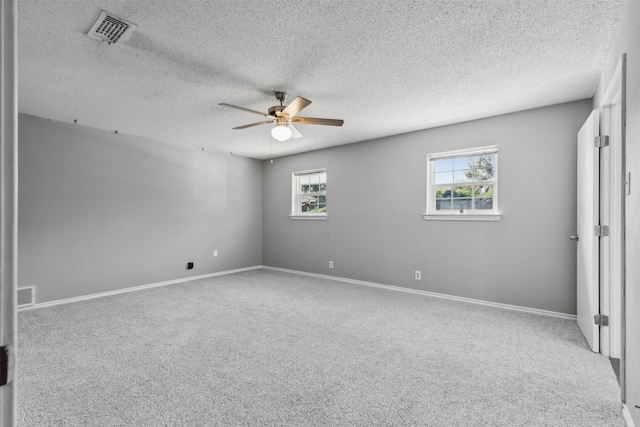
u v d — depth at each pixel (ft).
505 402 6.16
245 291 14.87
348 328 10.05
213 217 18.71
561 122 11.21
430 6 6.18
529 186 11.80
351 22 6.68
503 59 8.21
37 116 12.57
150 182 15.99
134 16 6.46
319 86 9.83
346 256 17.17
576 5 6.14
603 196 8.18
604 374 7.21
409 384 6.80
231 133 15.05
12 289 1.57
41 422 5.54
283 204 20.31
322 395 6.39
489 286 12.66
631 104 5.61
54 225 12.98
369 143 16.24
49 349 8.47
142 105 11.43
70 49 7.69
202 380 6.93
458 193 13.69
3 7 1.53
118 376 7.09
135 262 15.37
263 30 6.97
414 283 14.65
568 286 11.09
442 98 10.76
